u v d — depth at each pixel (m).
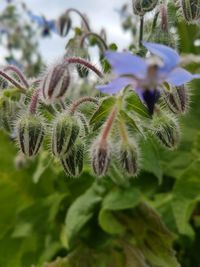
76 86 0.10
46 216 0.13
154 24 0.09
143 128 0.09
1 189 0.14
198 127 0.12
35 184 0.14
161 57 0.07
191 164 0.11
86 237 0.12
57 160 0.09
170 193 0.12
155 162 0.10
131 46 0.12
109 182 0.12
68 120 0.08
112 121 0.08
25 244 0.14
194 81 0.12
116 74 0.07
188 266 0.13
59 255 0.13
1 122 0.09
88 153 0.09
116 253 0.12
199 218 0.13
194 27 0.12
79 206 0.12
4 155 0.14
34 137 0.08
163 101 0.09
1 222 0.14
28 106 0.08
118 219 0.12
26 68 0.21
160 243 0.12
